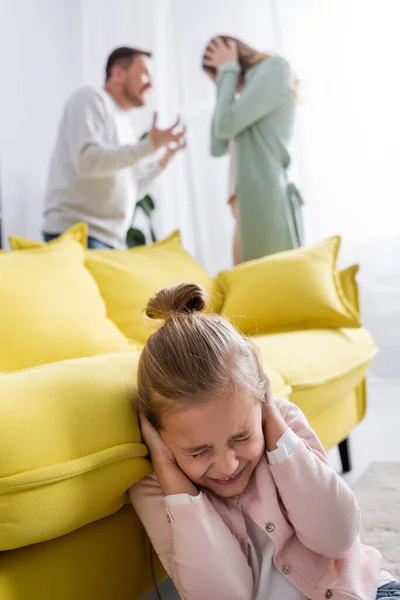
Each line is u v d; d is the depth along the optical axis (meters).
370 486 1.77
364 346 1.97
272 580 0.97
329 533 0.95
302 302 1.98
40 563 0.88
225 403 0.89
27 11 3.20
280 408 1.11
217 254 3.21
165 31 3.24
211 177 3.19
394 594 0.96
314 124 3.05
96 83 3.33
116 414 0.99
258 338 1.83
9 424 0.86
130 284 1.96
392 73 2.95
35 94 3.24
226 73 2.77
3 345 1.48
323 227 3.08
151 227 3.14
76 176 2.62
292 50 3.03
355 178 3.04
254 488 0.99
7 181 3.12
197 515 0.92
